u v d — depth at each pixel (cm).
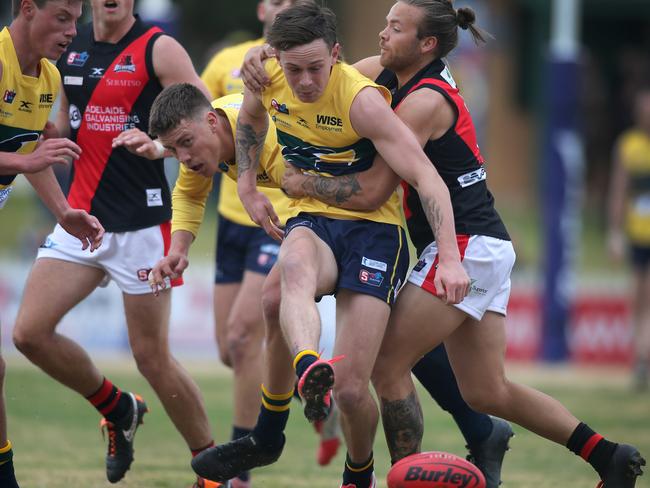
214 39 9119
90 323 4691
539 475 2520
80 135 2189
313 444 2983
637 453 1966
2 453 1920
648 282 4206
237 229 2564
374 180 1858
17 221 7275
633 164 4334
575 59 4741
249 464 1969
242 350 2409
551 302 4762
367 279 1844
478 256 1892
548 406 1972
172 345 4706
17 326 2142
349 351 1823
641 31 9019
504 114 9206
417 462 1742
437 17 1875
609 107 8550
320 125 1834
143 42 2177
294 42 1753
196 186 2069
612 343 4897
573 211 4753
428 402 3756
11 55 1900
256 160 1972
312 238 1856
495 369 1945
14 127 1952
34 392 3628
